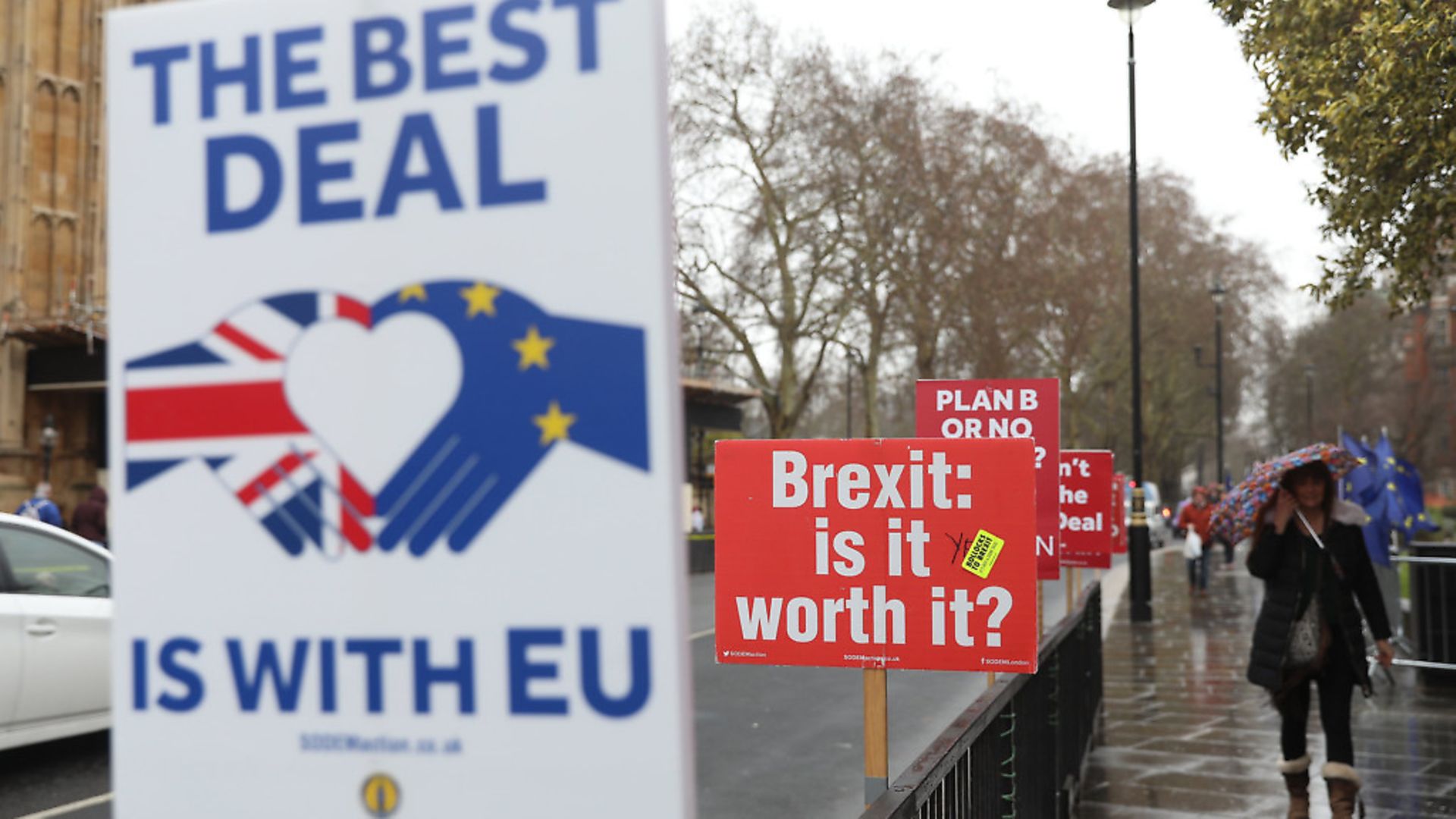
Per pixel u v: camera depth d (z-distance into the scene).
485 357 1.41
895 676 12.15
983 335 33.31
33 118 34.50
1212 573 30.47
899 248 32.97
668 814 1.37
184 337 1.50
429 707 1.43
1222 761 7.77
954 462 3.99
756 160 33.16
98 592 7.80
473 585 1.42
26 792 6.93
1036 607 3.93
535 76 1.40
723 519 4.18
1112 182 48.41
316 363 1.46
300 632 1.47
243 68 1.50
